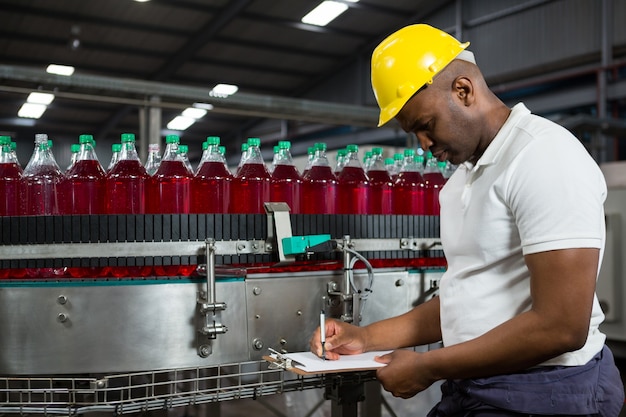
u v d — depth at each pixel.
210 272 1.17
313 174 1.48
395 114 0.99
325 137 9.52
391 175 1.75
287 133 10.06
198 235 1.21
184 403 1.12
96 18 7.15
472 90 0.99
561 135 0.93
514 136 0.97
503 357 0.92
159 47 8.02
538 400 0.94
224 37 7.94
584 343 0.89
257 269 1.32
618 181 3.78
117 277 1.21
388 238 1.46
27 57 8.02
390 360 1.07
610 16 6.08
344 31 8.14
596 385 0.96
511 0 7.06
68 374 1.18
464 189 1.04
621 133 4.85
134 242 1.19
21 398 1.08
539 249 0.89
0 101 8.66
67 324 1.15
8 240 1.18
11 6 6.66
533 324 0.89
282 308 1.30
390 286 1.48
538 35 6.81
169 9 7.09
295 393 2.33
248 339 1.26
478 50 7.51
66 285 1.15
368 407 1.86
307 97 9.88
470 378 1.01
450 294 1.08
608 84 6.11
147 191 1.31
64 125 10.16
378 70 1.04
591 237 0.87
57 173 1.34
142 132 2.58
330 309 1.37
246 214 1.26
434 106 0.98
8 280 1.19
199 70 8.81
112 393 1.17
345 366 1.09
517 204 0.93
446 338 1.10
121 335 1.16
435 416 1.09
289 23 7.70
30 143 10.05
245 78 9.24
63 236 1.17
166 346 1.18
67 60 8.23
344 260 1.33
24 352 1.15
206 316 1.18
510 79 7.19
